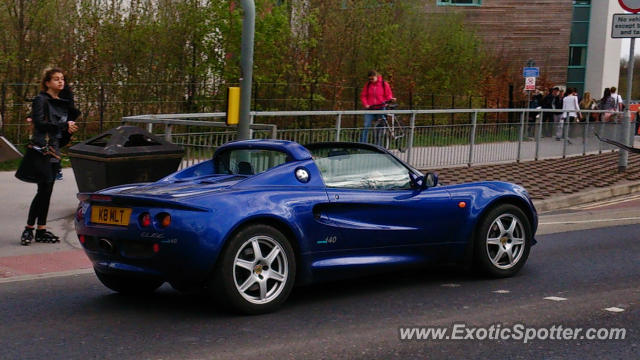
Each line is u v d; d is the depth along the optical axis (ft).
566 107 77.77
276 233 20.06
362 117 46.78
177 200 19.11
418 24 85.71
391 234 22.49
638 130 103.14
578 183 47.62
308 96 66.33
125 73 59.72
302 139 40.06
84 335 18.37
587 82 148.87
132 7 60.34
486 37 131.54
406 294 22.66
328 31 71.00
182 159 35.68
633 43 51.01
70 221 32.99
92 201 20.54
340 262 21.59
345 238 21.56
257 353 16.94
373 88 55.21
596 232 33.96
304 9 67.87
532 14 131.64
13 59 53.62
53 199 37.52
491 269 24.41
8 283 23.73
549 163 57.31
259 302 19.94
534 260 27.71
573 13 148.15
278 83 64.54
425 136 48.47
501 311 20.65
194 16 62.18
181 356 16.74
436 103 82.58
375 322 19.57
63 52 57.31
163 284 24.26
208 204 19.24
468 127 52.01
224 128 38.09
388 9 75.97
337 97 70.85
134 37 59.36
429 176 23.02
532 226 25.54
